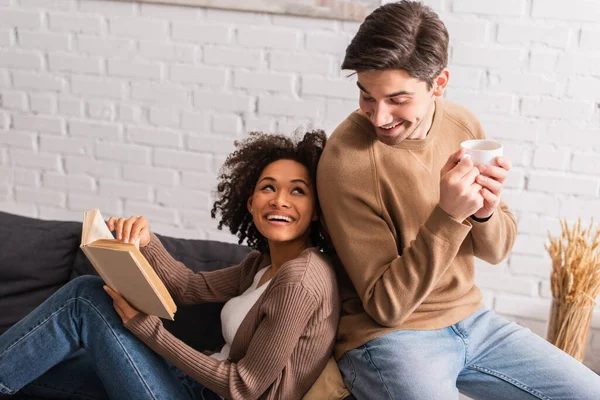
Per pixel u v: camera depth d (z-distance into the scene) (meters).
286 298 1.53
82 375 1.77
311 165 1.69
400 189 1.56
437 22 1.44
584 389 1.54
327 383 1.63
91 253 1.50
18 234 2.07
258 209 1.68
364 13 2.44
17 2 2.72
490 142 1.48
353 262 1.57
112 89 2.74
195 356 1.59
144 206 2.84
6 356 1.65
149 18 2.63
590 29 2.32
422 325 1.59
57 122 2.82
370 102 1.47
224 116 2.67
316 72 2.55
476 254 1.64
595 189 2.44
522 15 2.35
